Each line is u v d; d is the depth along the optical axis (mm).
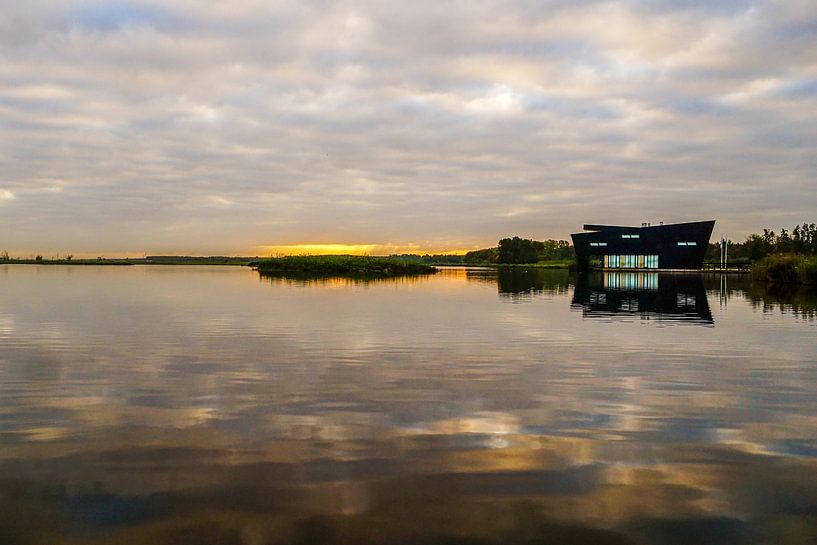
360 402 7082
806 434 5883
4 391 7559
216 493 4383
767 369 9164
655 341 12102
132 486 4504
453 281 43188
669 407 6895
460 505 4215
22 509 4121
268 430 5938
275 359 9953
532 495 4391
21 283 35906
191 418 6352
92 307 19359
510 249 131625
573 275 58156
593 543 3709
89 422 6176
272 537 3746
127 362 9609
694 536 3797
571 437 5770
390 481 4625
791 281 38594
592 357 10219
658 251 71562
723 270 63500
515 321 15797
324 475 4734
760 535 3811
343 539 3730
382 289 31578
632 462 5078
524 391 7691
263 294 26547
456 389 7797
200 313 17562
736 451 5371
